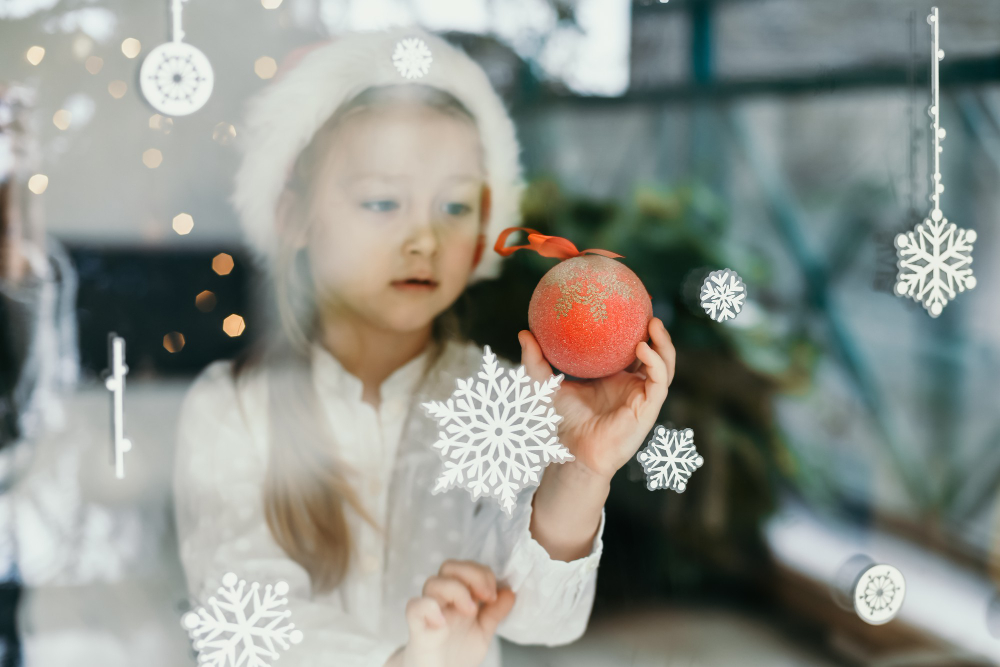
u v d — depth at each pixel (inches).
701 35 30.1
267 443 27.2
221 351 27.0
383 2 27.2
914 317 33.1
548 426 26.4
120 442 26.2
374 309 27.7
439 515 28.3
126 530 26.6
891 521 33.4
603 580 29.9
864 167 32.1
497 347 28.7
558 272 25.5
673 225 30.3
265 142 26.7
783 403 31.7
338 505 27.7
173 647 26.9
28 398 25.9
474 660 27.7
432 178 27.9
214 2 26.1
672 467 29.5
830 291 32.0
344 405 27.7
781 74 31.0
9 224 25.6
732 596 31.1
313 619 27.3
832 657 32.3
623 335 25.3
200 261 26.7
